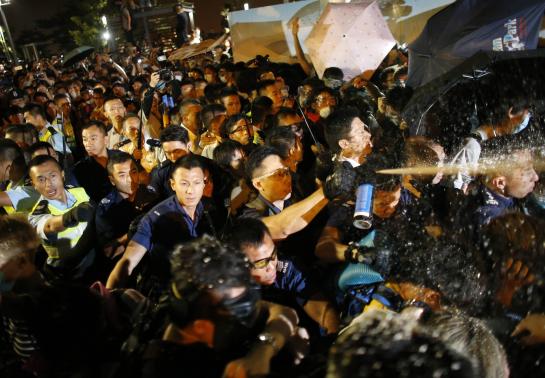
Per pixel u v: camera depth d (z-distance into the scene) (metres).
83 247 3.34
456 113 4.20
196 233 3.12
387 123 4.73
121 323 1.99
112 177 3.52
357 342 1.22
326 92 5.16
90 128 4.59
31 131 5.65
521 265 2.01
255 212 3.10
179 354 1.55
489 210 2.79
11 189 3.73
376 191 2.59
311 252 3.01
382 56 6.53
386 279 2.12
